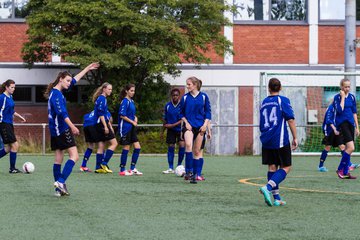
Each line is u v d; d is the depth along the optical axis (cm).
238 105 5569
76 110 5419
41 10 4794
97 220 1686
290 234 1515
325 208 1928
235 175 3133
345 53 4834
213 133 5534
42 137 4950
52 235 1488
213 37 4994
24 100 5512
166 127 3216
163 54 4625
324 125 3241
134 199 2108
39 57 5053
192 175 2683
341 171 2973
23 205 1952
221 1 4962
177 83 5500
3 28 5509
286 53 5622
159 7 4756
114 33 4744
